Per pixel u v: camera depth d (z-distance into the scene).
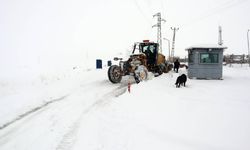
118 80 11.29
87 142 4.23
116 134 4.57
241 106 6.48
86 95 8.39
